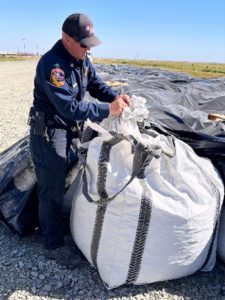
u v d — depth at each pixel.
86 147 1.66
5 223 1.98
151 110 2.09
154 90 3.50
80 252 1.82
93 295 1.58
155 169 1.54
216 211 1.60
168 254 1.53
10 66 20.52
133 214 1.48
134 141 1.54
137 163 1.51
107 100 1.82
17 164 1.92
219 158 1.76
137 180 1.51
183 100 3.09
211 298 1.60
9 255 1.83
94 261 1.64
